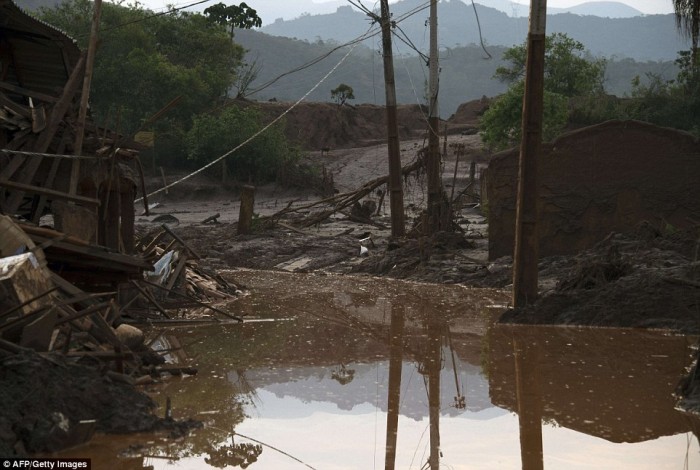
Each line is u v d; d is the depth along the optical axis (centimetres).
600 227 2338
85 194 1516
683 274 1664
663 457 839
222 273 2697
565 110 5341
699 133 5325
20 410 792
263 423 973
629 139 2317
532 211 1675
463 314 1816
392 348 1454
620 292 1636
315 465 821
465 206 4534
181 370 1214
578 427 953
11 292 909
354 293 2186
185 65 8881
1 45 1689
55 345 992
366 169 7444
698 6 1677
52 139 1469
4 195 1378
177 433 881
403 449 881
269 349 1430
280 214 3662
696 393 1054
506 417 1004
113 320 1242
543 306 1661
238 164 6875
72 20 7850
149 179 6581
